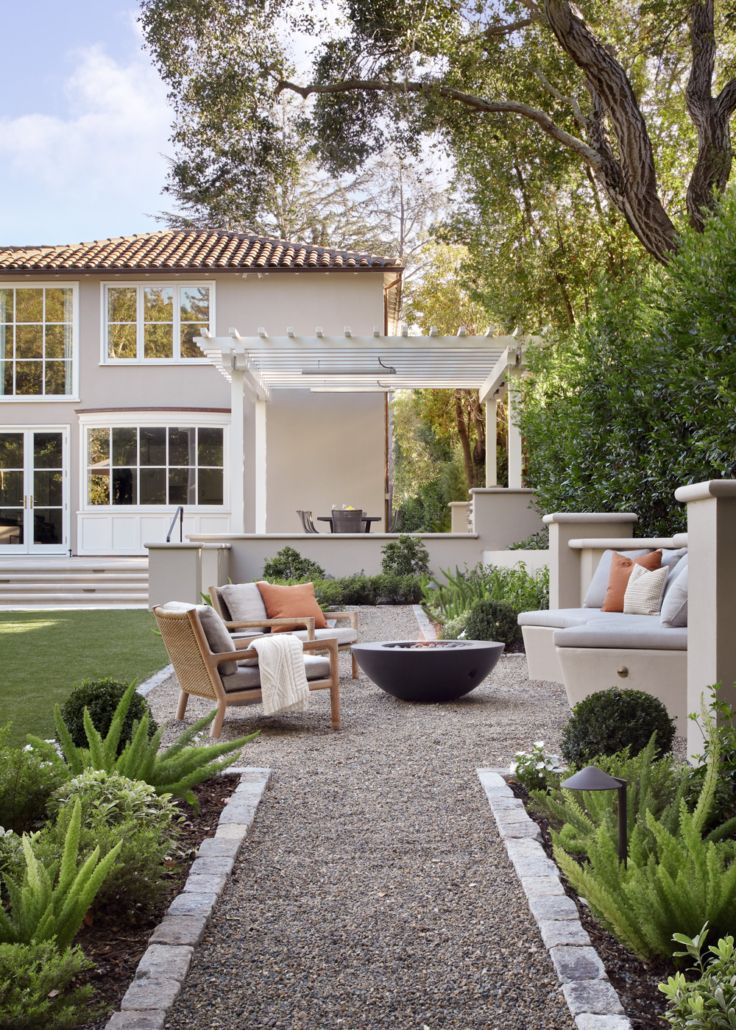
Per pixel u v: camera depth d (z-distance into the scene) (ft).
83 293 71.05
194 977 10.34
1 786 13.08
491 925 11.51
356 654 26.99
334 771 18.99
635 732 16.84
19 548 70.59
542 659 29.04
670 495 35.65
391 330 109.19
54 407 70.79
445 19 45.80
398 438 115.14
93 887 9.72
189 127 50.24
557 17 39.75
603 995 9.43
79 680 30.25
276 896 12.64
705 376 30.30
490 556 52.95
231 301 70.33
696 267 30.63
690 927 9.78
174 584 48.88
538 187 52.11
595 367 40.01
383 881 13.10
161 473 69.41
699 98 41.19
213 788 17.56
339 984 10.17
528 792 16.60
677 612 23.03
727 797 13.87
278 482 69.82
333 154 50.19
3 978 8.47
